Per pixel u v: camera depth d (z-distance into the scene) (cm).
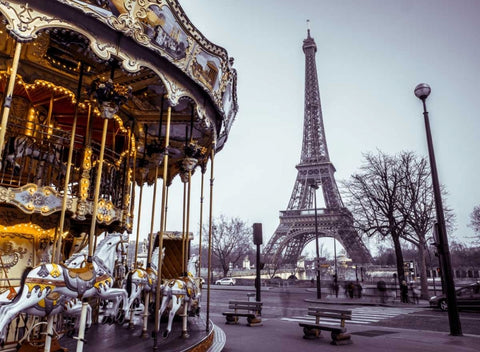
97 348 709
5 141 864
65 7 612
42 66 1004
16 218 841
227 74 960
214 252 6906
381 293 3672
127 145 1315
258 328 1416
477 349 1032
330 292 4066
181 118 1246
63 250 1131
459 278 7450
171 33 748
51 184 916
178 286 870
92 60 944
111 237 843
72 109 1188
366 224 3422
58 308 585
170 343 775
